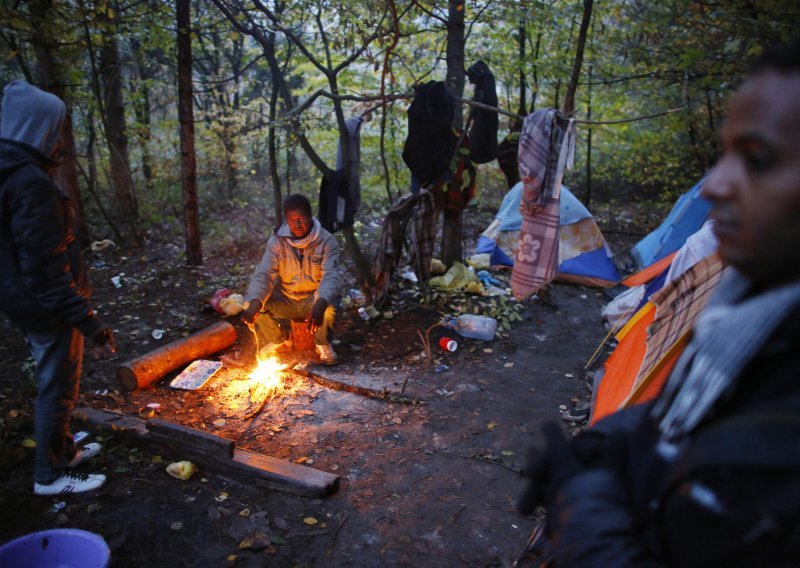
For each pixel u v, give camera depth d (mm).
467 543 2936
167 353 4371
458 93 5680
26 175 2471
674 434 727
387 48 4832
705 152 8234
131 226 7348
